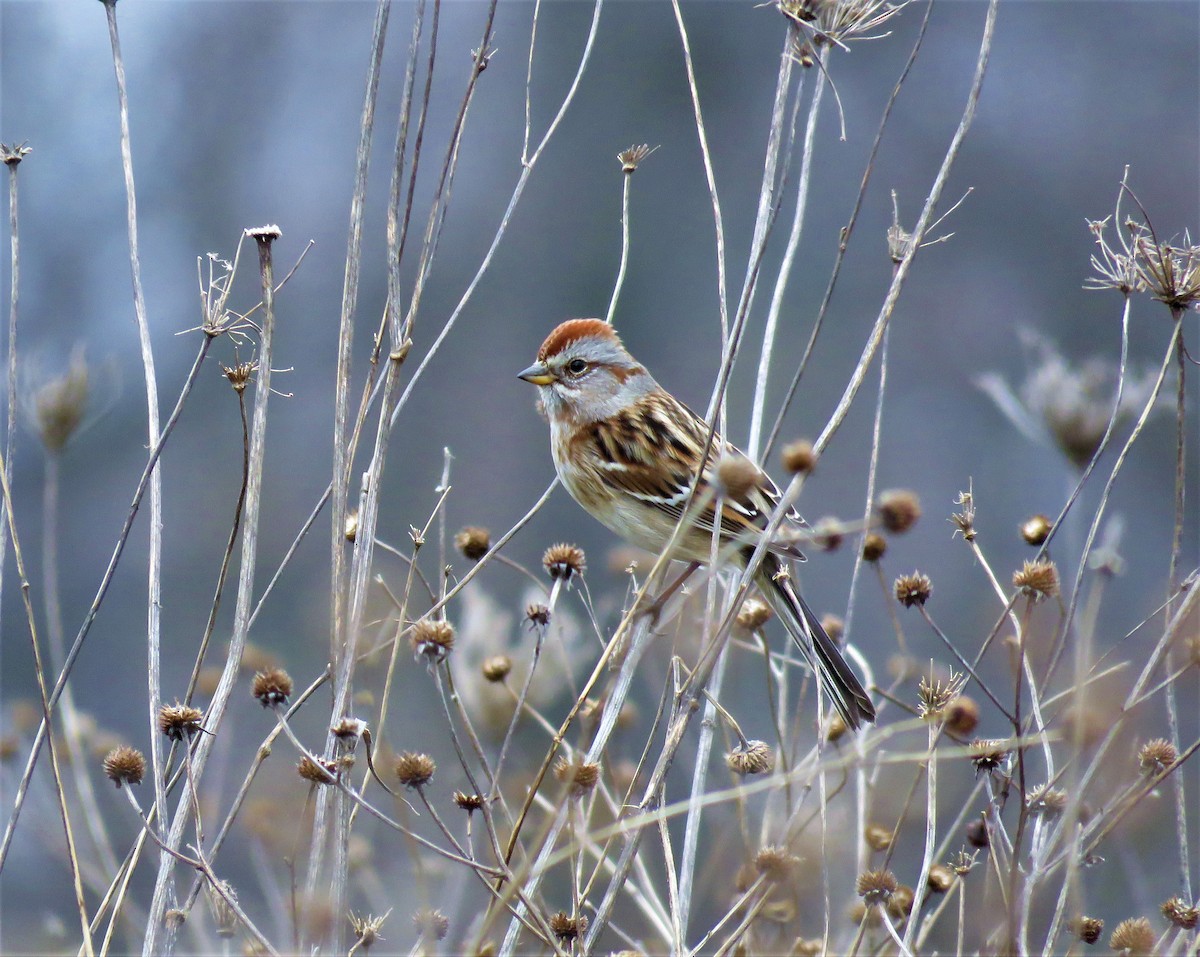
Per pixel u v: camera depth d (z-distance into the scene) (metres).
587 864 9.05
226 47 26.02
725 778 9.10
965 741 6.36
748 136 26.89
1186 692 7.71
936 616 20.19
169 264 24.44
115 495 22.09
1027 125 26.50
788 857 6.11
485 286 25.97
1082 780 5.68
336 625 6.08
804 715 10.00
